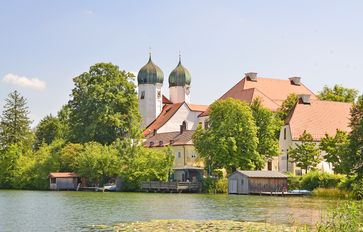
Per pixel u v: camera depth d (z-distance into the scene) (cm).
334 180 8331
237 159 9594
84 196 8944
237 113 9731
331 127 11319
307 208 5850
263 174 9056
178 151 12688
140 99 16575
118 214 5369
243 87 13275
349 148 7175
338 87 13838
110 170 11481
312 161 9669
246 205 6388
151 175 10900
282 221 4522
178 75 17375
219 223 4350
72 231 4047
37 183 12488
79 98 13162
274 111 11762
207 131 9994
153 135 14262
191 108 15500
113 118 12388
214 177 9994
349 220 2516
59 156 12469
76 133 12875
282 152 11000
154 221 4578
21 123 15138
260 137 10106
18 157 13088
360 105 7325
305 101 11544
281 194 8488
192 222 4450
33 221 4766
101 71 13100
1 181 13038
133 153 11412
